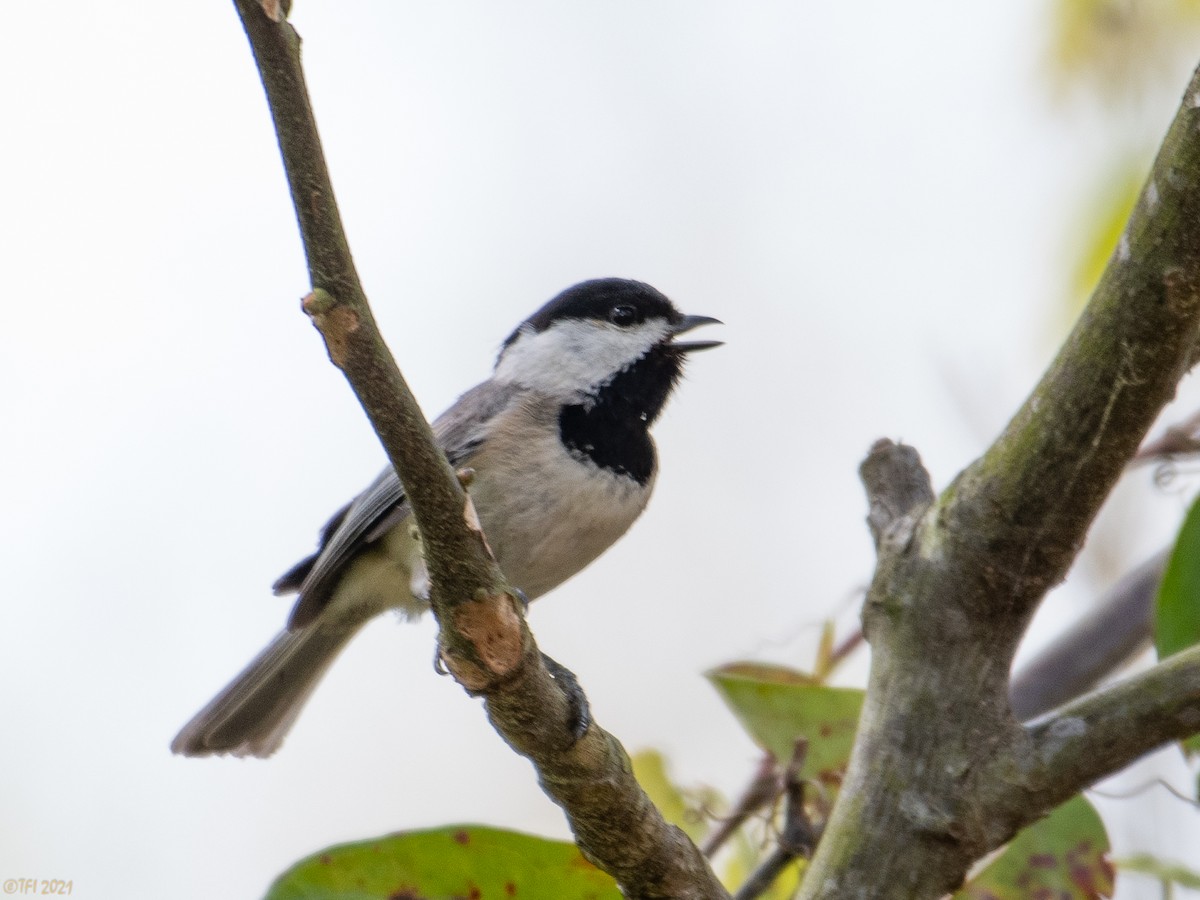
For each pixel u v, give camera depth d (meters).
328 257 4.50
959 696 5.08
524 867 6.36
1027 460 4.96
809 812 7.25
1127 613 8.09
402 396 4.76
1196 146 4.50
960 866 4.97
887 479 5.75
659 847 5.42
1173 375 4.74
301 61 4.26
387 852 6.31
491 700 5.25
